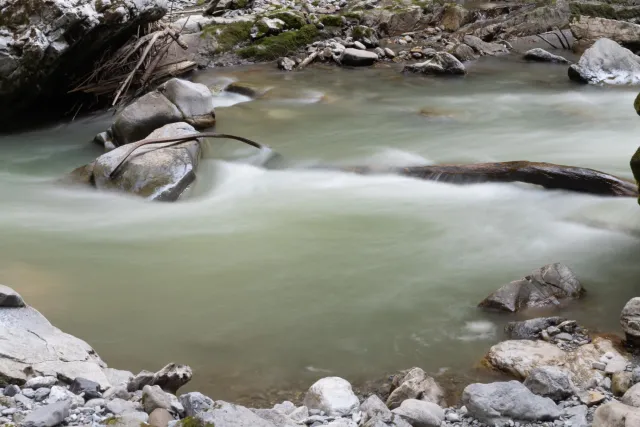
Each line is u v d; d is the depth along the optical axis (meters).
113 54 12.94
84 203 8.34
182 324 5.62
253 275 6.46
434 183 8.73
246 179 9.15
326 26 17.30
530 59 16.89
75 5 11.22
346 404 4.27
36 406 3.97
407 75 15.32
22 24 10.99
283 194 8.61
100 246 7.13
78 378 4.27
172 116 10.66
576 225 7.38
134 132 10.52
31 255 6.91
